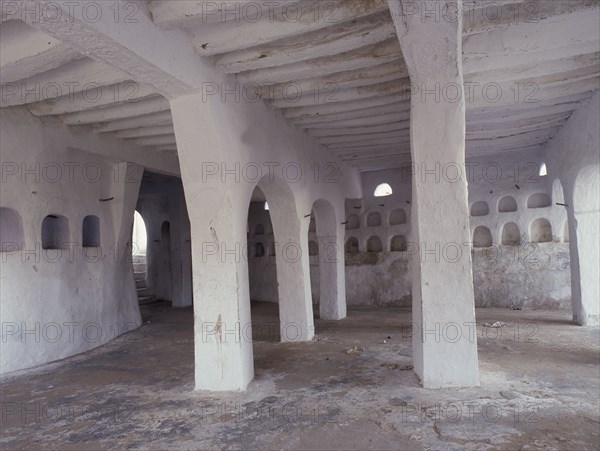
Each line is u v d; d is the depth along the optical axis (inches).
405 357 245.0
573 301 330.6
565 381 192.9
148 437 151.7
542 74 222.4
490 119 293.0
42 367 251.0
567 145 313.0
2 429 162.2
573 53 197.9
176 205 509.4
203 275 200.5
